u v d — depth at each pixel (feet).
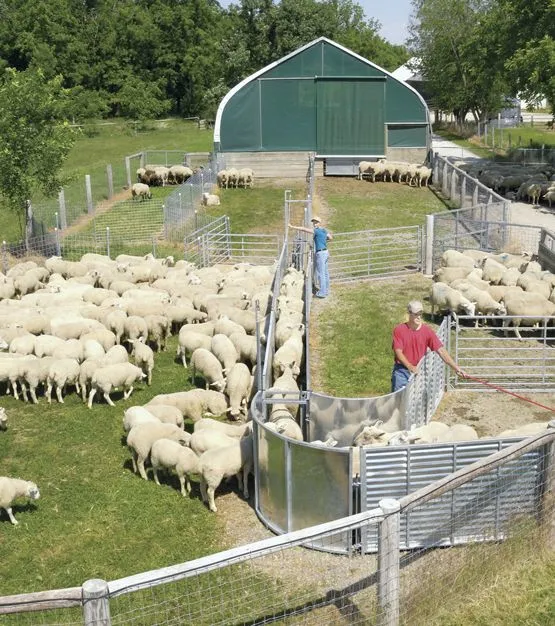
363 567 30.58
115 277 71.36
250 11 251.39
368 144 132.36
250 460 36.04
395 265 78.13
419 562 29.30
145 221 107.14
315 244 68.69
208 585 29.43
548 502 29.07
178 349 56.85
